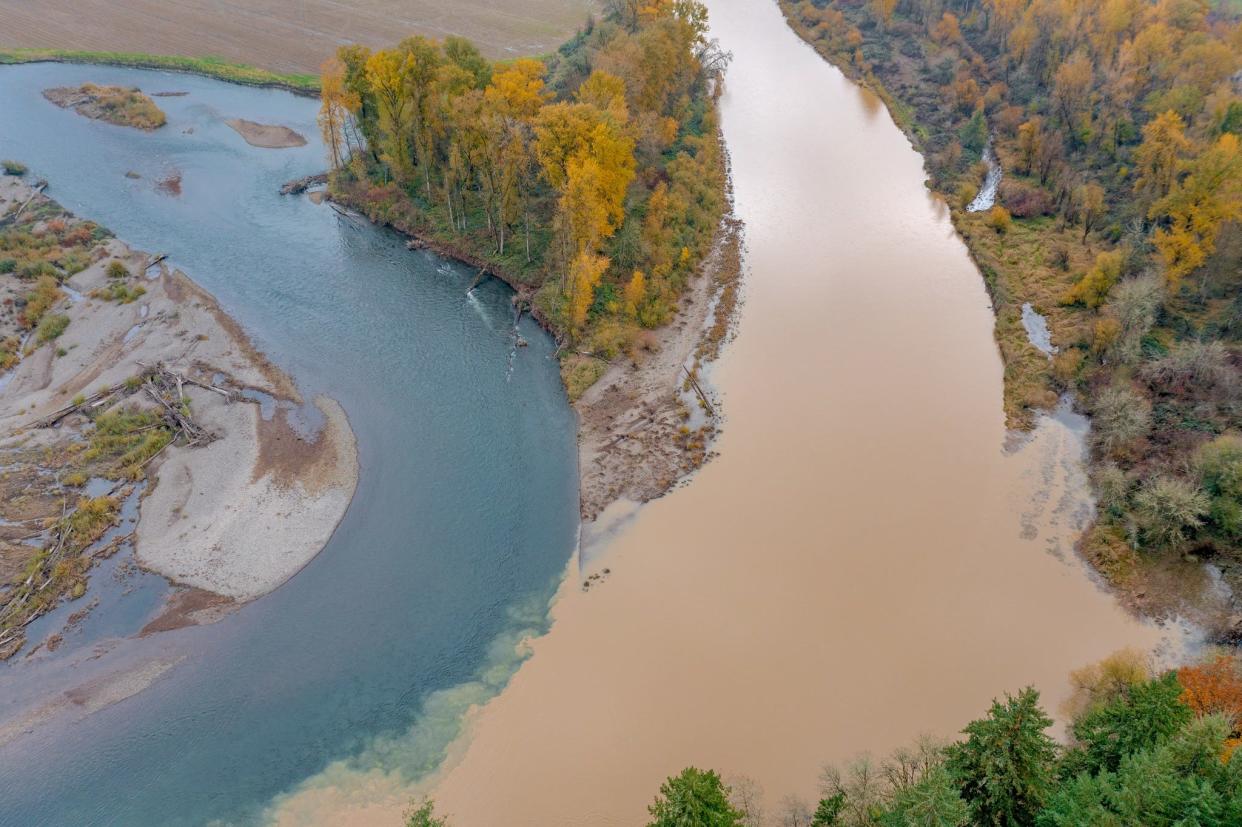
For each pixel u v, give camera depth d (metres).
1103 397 74.50
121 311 91.31
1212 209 85.00
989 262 99.00
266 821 48.78
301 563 64.19
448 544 65.75
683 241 98.94
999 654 57.22
